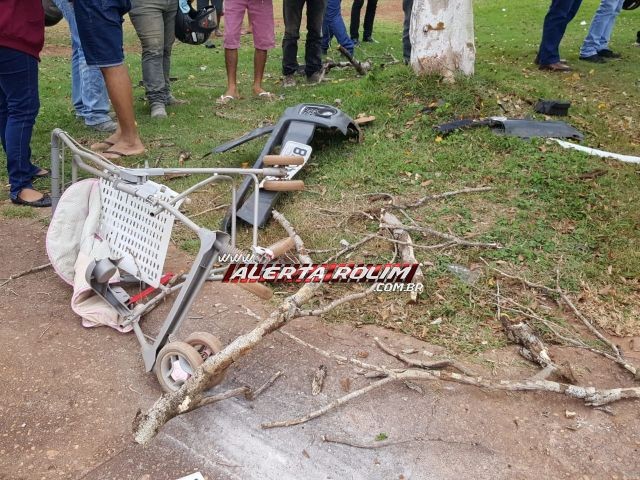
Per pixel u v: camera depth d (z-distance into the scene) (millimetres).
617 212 4348
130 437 2504
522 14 15117
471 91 6215
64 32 13320
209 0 12227
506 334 3170
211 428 2561
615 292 3521
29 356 2980
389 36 12516
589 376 2904
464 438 2527
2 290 3543
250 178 4352
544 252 3902
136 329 3021
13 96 4340
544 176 4805
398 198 4574
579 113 6379
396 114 6051
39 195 4668
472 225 4207
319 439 2512
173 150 5648
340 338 3137
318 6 7773
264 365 2932
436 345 3096
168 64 7172
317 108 5172
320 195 4652
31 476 2314
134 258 3188
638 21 13297
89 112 6238
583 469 2391
